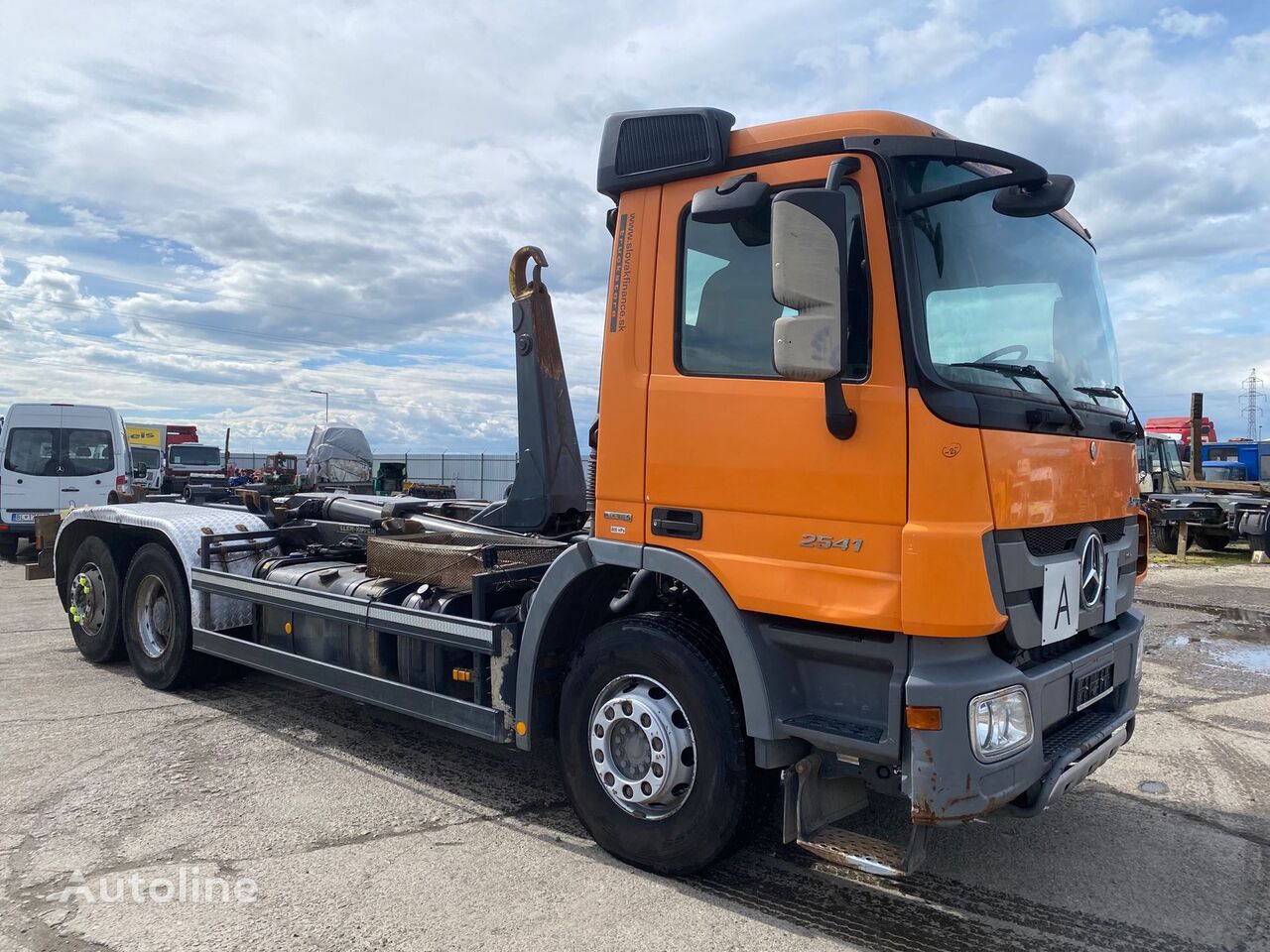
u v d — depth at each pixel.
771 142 3.28
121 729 5.37
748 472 3.24
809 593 3.08
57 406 15.56
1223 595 11.70
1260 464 24.08
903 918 3.27
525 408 5.09
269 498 6.90
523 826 4.04
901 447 2.92
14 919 3.17
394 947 3.00
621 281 3.66
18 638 8.20
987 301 3.28
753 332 3.29
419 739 5.27
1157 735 5.60
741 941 3.09
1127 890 3.52
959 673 2.88
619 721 3.61
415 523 5.54
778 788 3.52
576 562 3.72
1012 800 3.11
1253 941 3.15
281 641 5.30
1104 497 3.55
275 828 3.97
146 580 6.33
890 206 3.00
